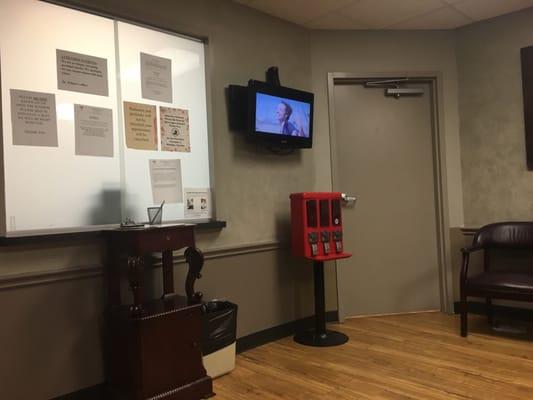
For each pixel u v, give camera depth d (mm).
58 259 2180
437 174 3812
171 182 2746
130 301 2457
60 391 2162
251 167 3174
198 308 2303
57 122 2271
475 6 3338
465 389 2301
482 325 3408
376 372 2568
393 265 3803
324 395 2299
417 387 2346
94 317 2289
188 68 2859
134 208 2570
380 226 3793
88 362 2260
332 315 3602
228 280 2975
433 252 3852
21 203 2148
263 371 2650
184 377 2217
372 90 3797
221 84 2994
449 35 3809
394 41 3746
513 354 2779
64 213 2293
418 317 3689
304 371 2629
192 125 2871
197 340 2287
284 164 3408
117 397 2188
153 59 2674
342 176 3742
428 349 2916
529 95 3418
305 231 3068
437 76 3777
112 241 2252
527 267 3408
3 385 1993
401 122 3832
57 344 2158
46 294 2131
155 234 2176
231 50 3064
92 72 2404
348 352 2918
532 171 3438
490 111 3635
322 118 3650
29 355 2070
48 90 2242
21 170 2152
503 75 3561
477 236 3396
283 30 3430
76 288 2234
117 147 2502
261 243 3160
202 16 2887
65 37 2307
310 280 3520
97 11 2396
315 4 3170
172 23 2705
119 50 2518
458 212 3801
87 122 2383
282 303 3314
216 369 2557
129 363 2123
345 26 3613
